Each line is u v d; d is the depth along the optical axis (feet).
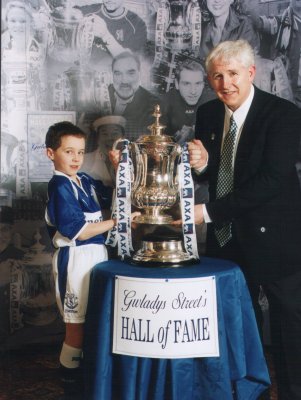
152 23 10.59
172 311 7.18
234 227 8.20
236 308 7.55
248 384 7.93
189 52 10.66
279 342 8.20
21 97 10.43
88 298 7.89
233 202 7.88
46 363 10.44
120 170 8.00
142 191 8.11
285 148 7.81
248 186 7.86
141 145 8.19
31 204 10.62
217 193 8.41
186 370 7.24
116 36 10.58
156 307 7.20
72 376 8.54
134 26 10.58
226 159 8.29
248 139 8.03
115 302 7.38
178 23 10.61
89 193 8.61
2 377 9.86
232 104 8.00
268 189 7.82
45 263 10.78
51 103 10.54
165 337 7.18
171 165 8.26
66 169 8.36
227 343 7.54
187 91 10.73
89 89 10.61
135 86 10.68
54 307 10.89
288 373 8.13
